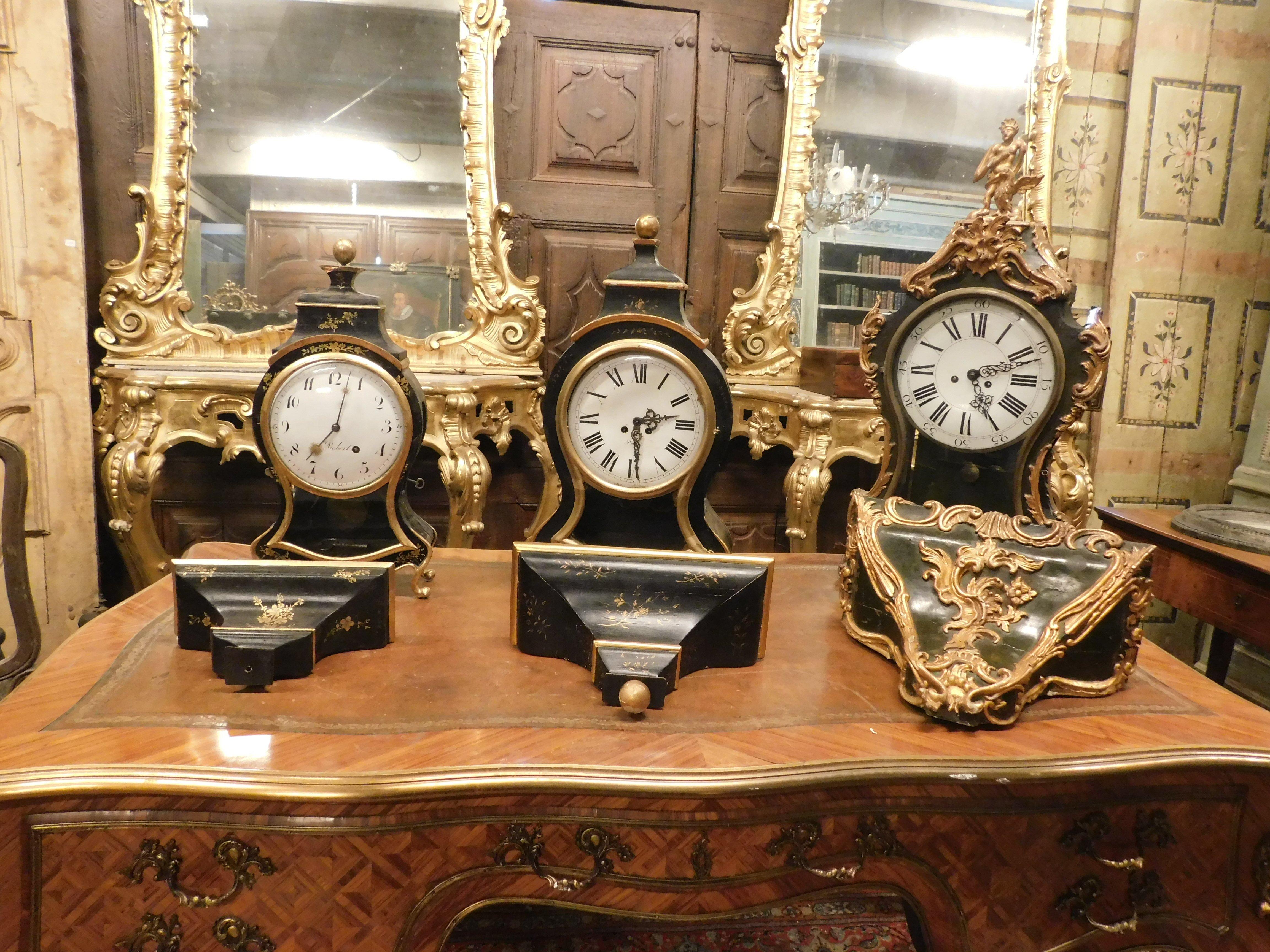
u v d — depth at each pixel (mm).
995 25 2588
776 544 2867
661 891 1074
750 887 1088
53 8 2230
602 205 2611
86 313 2344
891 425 1532
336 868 1019
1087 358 1390
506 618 1473
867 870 1104
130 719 1086
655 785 999
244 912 1021
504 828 1041
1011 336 1431
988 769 1048
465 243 2545
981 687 1137
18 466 1603
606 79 2553
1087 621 1233
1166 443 2740
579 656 1275
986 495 1486
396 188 2502
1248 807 1148
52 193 2277
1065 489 2414
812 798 1072
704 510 1573
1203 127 2613
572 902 1070
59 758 989
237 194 2453
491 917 1903
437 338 2549
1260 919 1164
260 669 1156
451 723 1104
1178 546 2148
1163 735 1139
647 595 1286
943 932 1141
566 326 2658
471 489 2312
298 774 977
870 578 1365
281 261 2486
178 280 2434
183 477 2543
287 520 1482
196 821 996
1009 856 1124
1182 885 1157
